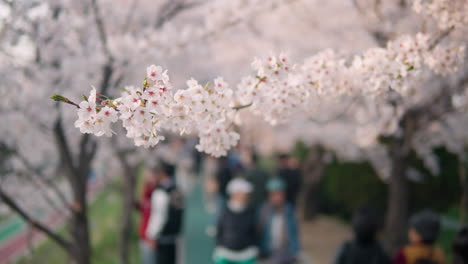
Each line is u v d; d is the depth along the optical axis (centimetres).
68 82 314
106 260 670
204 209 1080
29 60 288
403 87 183
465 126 489
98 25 307
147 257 534
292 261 506
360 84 180
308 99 169
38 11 264
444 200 762
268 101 163
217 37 380
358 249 321
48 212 420
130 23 352
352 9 388
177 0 348
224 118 150
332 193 928
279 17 455
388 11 326
